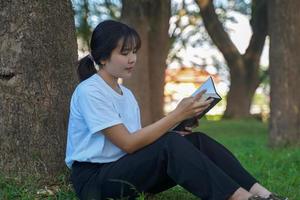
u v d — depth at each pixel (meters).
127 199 3.43
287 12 9.52
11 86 4.00
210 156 3.49
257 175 5.74
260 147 9.53
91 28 7.56
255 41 20.86
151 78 14.02
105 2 7.84
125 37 3.38
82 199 3.45
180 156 3.21
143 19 12.23
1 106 4.00
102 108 3.34
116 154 3.41
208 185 3.18
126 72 3.45
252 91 21.42
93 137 3.38
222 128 16.56
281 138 9.59
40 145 4.02
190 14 19.86
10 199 3.78
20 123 4.00
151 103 14.00
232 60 20.91
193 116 3.37
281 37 9.59
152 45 13.89
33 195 3.84
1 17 4.00
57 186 3.99
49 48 4.05
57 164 4.06
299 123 9.55
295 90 9.59
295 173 5.81
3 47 4.00
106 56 3.41
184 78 31.67
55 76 4.07
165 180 3.47
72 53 4.21
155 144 3.30
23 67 4.00
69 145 3.52
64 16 4.16
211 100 3.37
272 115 9.76
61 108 4.09
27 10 4.00
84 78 3.59
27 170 4.00
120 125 3.33
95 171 3.42
